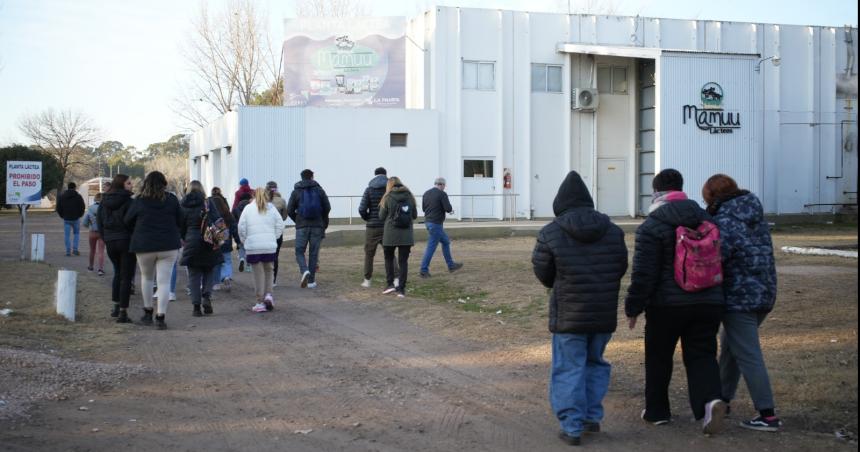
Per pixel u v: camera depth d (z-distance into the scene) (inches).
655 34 1302.9
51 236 1187.3
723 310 235.6
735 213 238.7
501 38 1237.1
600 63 1302.9
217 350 363.6
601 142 1311.5
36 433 234.8
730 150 1155.3
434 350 364.2
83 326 410.0
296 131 1172.5
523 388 296.7
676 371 311.3
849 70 1386.6
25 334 374.6
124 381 301.9
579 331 229.3
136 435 237.5
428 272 618.2
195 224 452.8
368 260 563.8
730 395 258.1
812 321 384.2
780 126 1347.2
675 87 1131.9
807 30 1362.0
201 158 1686.8
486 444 233.0
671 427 246.7
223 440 234.8
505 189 1246.9
